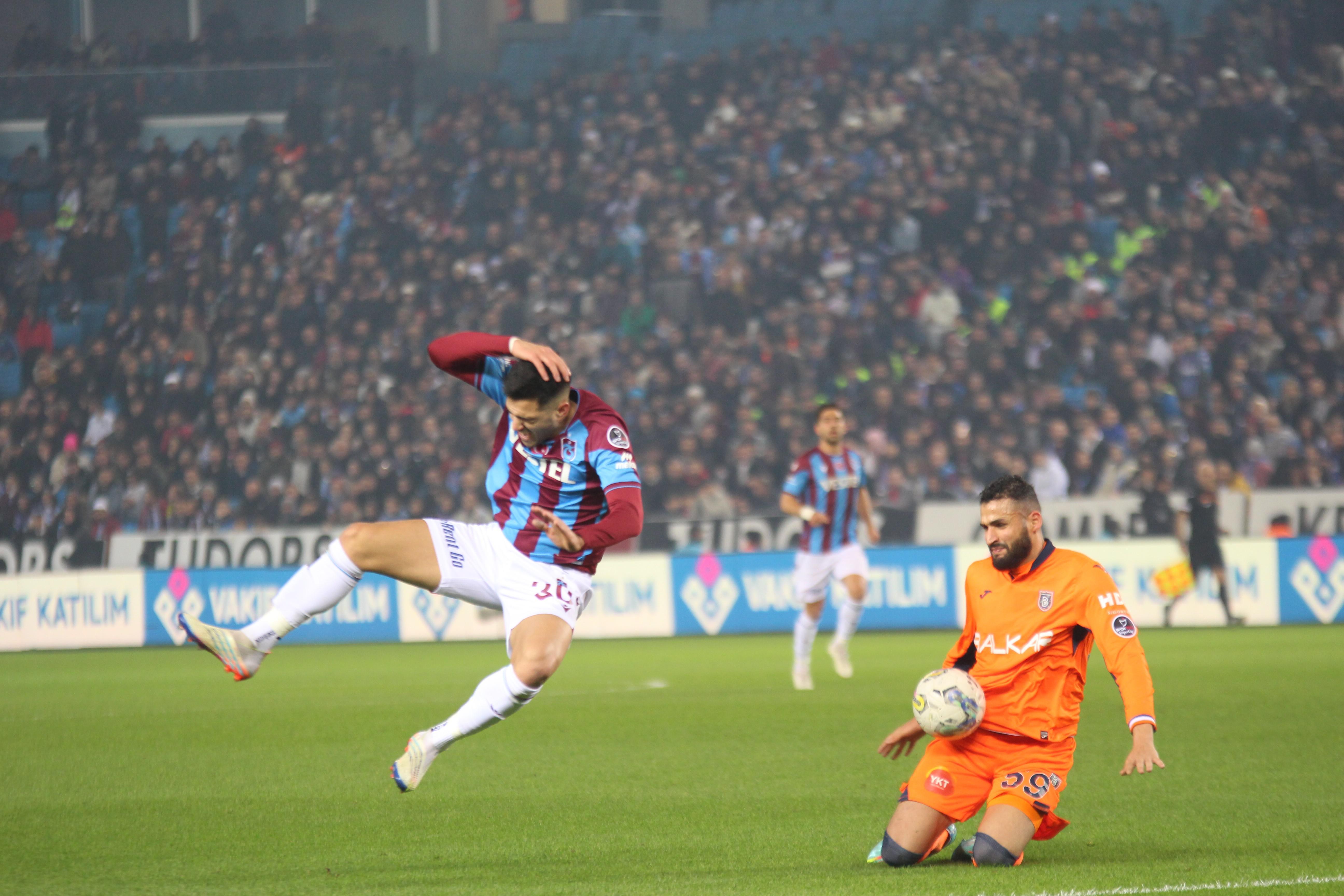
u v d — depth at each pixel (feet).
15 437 254.06
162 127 319.88
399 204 294.46
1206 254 268.82
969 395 242.17
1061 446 228.63
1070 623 52.31
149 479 245.86
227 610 201.98
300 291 276.62
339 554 54.70
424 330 270.26
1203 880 48.52
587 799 69.87
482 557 56.44
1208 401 239.91
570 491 55.72
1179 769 76.79
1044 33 301.22
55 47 324.39
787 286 271.90
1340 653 150.71
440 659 171.01
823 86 303.48
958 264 270.05
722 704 113.50
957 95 295.69
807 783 74.13
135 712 114.52
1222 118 286.05
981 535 216.13
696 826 62.03
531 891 48.52
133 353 267.39
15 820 65.46
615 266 282.56
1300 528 211.61
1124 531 211.41
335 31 330.54
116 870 53.78
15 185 303.68
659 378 254.27
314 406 252.21
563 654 54.29
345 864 54.39
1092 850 55.01
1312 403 236.84
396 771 52.90
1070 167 283.38
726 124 301.02
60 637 201.05
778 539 218.18
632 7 336.49
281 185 297.53
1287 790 69.77
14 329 277.23
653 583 203.21
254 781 77.30
